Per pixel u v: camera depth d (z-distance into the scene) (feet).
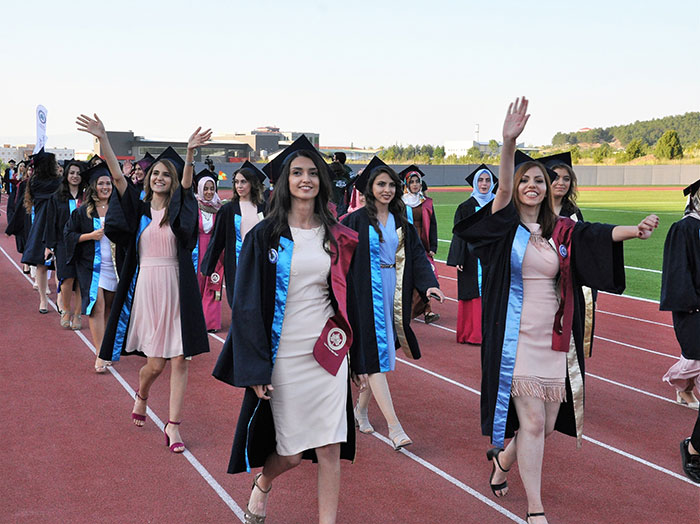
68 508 15.51
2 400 22.94
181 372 18.99
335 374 13.43
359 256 20.03
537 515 14.49
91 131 19.02
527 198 15.03
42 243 36.73
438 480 17.22
